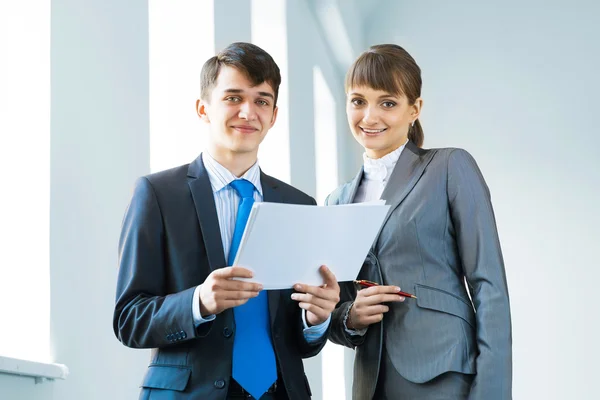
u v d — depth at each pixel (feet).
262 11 16.28
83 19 8.90
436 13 22.65
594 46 21.42
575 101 21.33
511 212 21.15
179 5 12.89
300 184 17.48
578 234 20.71
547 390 20.25
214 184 6.61
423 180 7.37
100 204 9.04
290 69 16.81
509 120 21.62
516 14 22.03
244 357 6.15
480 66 22.07
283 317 6.47
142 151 10.12
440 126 22.07
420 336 7.03
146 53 10.36
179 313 5.85
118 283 6.29
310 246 6.07
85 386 8.52
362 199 7.88
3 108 8.22
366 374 7.23
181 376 6.00
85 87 8.86
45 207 8.10
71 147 8.53
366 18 23.02
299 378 6.43
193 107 12.66
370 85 7.59
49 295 8.02
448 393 6.86
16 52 8.27
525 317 20.62
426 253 7.20
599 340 20.16
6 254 8.08
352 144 22.34
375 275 7.34
